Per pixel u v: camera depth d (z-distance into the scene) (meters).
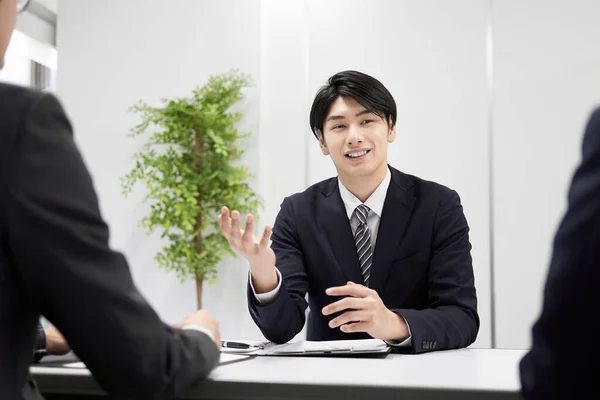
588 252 0.62
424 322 1.41
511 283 3.36
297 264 1.81
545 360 0.65
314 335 1.84
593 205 0.62
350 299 1.34
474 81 3.44
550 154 3.34
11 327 0.72
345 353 1.32
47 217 0.69
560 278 0.63
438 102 3.48
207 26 3.72
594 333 0.62
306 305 1.71
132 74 3.80
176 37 3.76
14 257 0.70
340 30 3.60
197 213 3.46
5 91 0.74
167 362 0.79
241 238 1.41
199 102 3.50
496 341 3.36
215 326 1.00
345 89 1.77
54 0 4.11
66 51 3.88
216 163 3.47
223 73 3.69
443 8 3.48
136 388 0.76
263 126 3.69
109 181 3.80
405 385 0.93
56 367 1.10
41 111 0.73
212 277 3.47
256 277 1.48
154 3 3.79
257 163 3.62
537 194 3.34
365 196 1.83
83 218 0.72
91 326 0.71
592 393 0.63
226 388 0.98
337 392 0.95
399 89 3.52
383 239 1.78
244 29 3.68
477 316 1.62
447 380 0.98
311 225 1.84
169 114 3.44
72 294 0.70
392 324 1.38
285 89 3.67
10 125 0.71
